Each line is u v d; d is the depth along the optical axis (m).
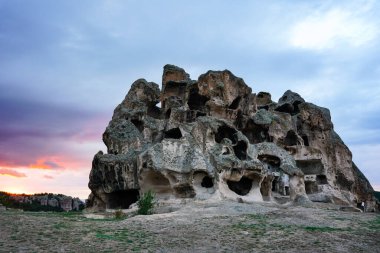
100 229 23.53
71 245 19.02
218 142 49.75
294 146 57.31
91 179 47.06
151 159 41.69
